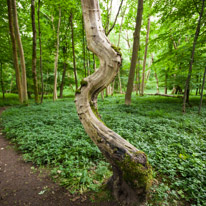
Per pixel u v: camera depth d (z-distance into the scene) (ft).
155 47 33.45
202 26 24.43
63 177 8.14
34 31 28.60
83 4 4.95
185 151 10.16
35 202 6.61
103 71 5.09
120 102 33.65
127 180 4.59
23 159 10.34
